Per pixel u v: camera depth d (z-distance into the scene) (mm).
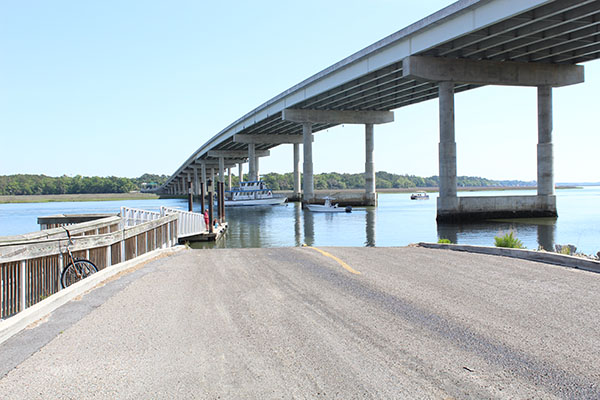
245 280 10570
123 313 7930
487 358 5719
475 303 8125
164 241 22188
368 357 5805
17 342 6535
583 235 34875
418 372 5344
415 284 9688
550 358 5688
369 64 53656
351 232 42031
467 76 46719
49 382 5215
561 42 41969
